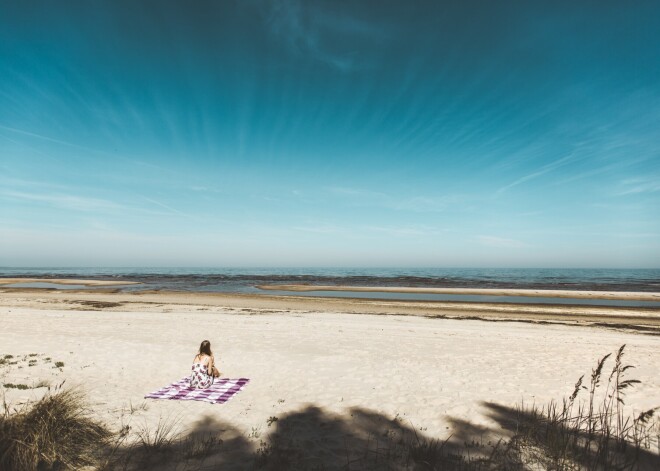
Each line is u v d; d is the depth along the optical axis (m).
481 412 7.39
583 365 11.14
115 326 16.59
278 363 10.98
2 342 12.98
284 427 6.55
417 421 6.93
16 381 8.73
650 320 23.55
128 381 9.16
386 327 17.64
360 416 7.13
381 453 5.60
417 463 5.25
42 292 39.47
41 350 11.91
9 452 4.72
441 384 9.20
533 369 10.65
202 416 7.00
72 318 18.69
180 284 56.66
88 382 8.93
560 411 7.39
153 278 75.00
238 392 8.49
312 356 11.83
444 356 12.10
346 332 16.09
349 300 33.44
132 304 27.12
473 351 12.87
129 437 5.96
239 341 13.89
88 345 12.67
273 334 15.33
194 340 13.94
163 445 5.70
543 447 5.73
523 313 25.91
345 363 11.07
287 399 8.07
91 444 5.55
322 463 5.25
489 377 9.84
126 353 11.75
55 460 4.98
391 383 9.25
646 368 10.88
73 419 5.78
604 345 14.13
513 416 7.17
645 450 5.69
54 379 9.02
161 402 7.71
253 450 5.63
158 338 14.17
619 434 6.24
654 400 8.14
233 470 5.01
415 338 15.00
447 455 5.52
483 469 5.03
